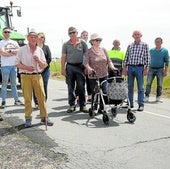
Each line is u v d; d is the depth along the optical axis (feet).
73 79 17.10
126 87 14.97
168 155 10.83
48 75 17.48
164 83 31.09
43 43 17.19
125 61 18.06
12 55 18.39
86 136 12.93
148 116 16.52
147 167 9.85
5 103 19.06
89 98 20.12
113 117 16.10
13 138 12.59
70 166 9.92
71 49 16.74
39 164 10.03
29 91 14.06
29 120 14.26
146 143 12.05
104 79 15.98
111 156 10.75
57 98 22.17
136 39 17.56
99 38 15.87
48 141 12.27
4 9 29.91
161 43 21.07
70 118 15.99
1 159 10.44
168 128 14.15
